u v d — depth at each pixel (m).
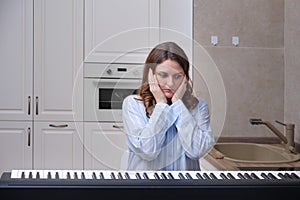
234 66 2.72
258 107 2.72
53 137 2.91
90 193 0.59
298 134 2.49
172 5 2.97
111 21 2.93
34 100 2.91
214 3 2.70
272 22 2.72
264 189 0.61
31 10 2.89
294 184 0.61
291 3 2.61
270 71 2.72
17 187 0.58
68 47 2.91
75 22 2.91
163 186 0.60
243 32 2.71
